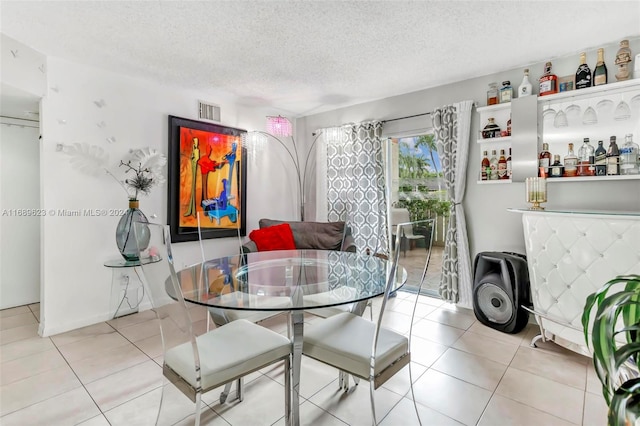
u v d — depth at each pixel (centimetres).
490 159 320
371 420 172
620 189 254
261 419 174
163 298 147
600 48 256
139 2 198
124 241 292
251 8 205
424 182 383
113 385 204
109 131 308
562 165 274
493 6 205
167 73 312
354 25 226
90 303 299
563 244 228
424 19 219
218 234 394
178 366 146
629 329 80
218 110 395
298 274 219
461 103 328
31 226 355
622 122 251
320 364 234
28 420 172
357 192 420
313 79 331
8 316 320
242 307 153
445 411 178
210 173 384
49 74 272
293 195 495
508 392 195
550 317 239
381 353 152
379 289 179
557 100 279
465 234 332
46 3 198
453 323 299
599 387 198
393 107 390
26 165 351
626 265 197
